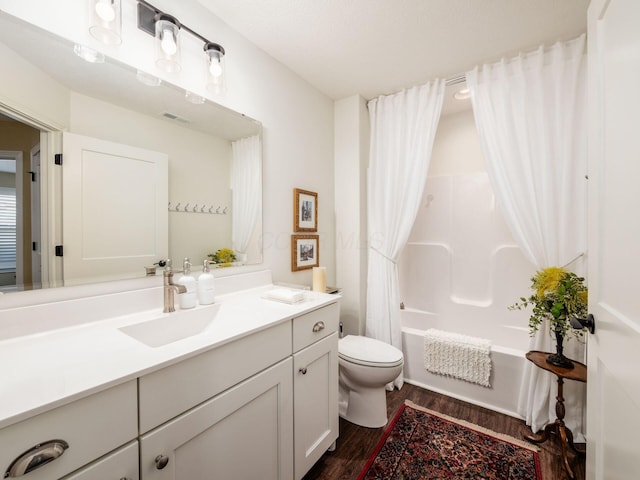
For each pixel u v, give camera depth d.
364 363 1.58
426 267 2.56
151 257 1.17
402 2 1.33
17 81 0.86
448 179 2.53
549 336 1.65
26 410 0.51
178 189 1.26
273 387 1.06
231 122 1.48
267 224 1.71
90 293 1.00
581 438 1.51
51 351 0.77
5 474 0.50
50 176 0.92
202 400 0.82
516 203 1.71
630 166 0.65
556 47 1.61
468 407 1.87
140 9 1.13
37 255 0.90
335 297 1.45
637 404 0.61
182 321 1.12
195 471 0.81
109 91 1.05
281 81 1.81
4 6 0.84
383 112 2.24
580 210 1.55
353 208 2.27
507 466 1.38
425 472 1.35
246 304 1.30
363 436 1.59
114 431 0.63
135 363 0.70
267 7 1.36
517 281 2.17
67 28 0.95
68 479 0.56
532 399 1.66
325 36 1.57
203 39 1.25
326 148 2.25
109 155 1.05
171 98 1.23
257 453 1.00
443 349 2.03
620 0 0.70
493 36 1.57
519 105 1.72
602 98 0.81
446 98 2.28
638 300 0.62
